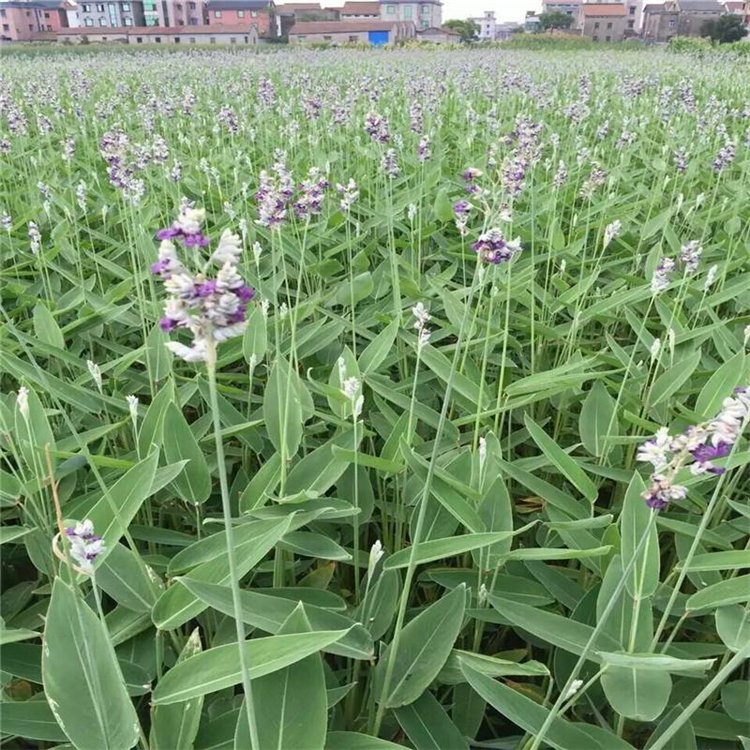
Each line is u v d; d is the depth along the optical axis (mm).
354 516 2133
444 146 7691
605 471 2434
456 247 4402
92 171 5707
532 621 1758
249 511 2037
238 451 2852
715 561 1832
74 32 63719
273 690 1434
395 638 1590
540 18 77625
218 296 1007
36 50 32156
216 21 78500
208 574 1746
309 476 2211
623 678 1600
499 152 5730
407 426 2523
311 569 2393
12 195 5527
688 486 2270
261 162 6773
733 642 1622
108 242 4523
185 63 21734
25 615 2020
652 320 3814
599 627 1398
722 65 21281
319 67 19734
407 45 38062
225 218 4891
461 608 1773
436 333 3371
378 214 4918
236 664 1433
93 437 2414
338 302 3834
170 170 5312
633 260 4652
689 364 2770
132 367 3500
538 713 1551
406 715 1660
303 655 1390
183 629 2107
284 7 89312
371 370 2816
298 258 4152
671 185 6203
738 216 5082
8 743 1813
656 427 2465
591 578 2244
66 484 2316
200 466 2180
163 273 1035
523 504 2713
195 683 1437
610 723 1882
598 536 2244
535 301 3992
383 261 4422
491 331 3215
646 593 1730
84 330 3318
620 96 11359
